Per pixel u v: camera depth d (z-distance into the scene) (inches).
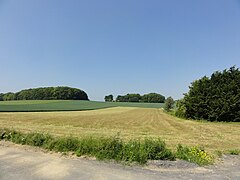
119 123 1424.7
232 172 352.2
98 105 4483.3
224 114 1579.7
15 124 1146.7
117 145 411.5
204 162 392.8
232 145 651.5
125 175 313.0
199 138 788.6
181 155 417.4
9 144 495.5
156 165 365.1
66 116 1937.7
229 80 1636.3
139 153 389.4
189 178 311.3
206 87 1672.0
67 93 5994.1
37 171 325.4
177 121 1621.6
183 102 1831.9
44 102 4564.5
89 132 871.1
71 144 443.8
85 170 330.6
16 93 6077.8
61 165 354.0
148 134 866.1
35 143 484.4
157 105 5246.1
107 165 356.8
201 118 1700.3
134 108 4050.2
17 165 353.7
